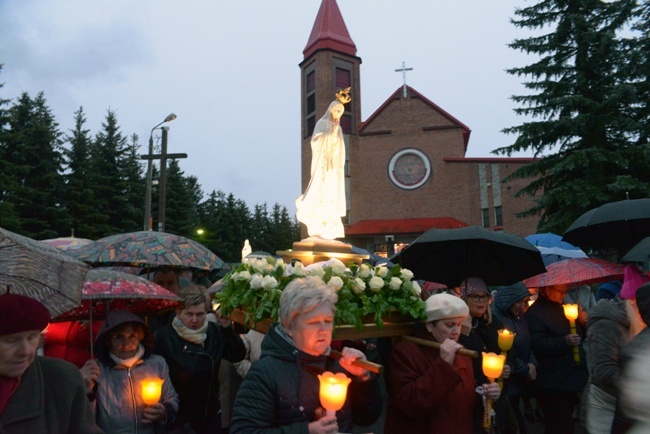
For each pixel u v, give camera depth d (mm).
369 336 3271
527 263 4262
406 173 38094
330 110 7520
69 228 31281
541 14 16438
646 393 1338
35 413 1913
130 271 6773
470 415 3074
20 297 1925
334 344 3977
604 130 15562
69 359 3990
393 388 3020
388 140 38719
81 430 2059
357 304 3318
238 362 4684
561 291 5086
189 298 3875
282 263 3430
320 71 39062
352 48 40625
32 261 2281
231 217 55438
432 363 2912
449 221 36062
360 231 36781
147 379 3293
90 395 3000
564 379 4516
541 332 4727
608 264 5254
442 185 37219
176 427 3773
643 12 15648
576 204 15008
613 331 3055
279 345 2367
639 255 3645
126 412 3252
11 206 26016
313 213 7418
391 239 25453
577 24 15523
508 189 35000
